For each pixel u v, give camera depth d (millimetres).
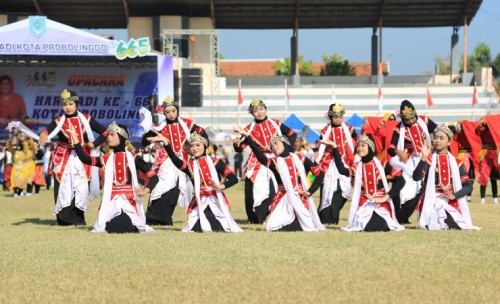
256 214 22219
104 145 28969
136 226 18172
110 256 14281
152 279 12109
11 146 39344
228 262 13555
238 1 70375
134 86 63188
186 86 58531
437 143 18562
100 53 55938
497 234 17359
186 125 22328
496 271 12586
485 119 30312
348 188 21891
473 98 68188
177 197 21891
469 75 74562
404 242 15914
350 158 22219
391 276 12180
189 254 14422
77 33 55719
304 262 13492
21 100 62812
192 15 72312
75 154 21594
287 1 71312
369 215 18234
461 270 12680
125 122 63031
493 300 10547
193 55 72500
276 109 71500
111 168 18359
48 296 11000
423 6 73125
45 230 19516
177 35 70875
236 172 55531
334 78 78562
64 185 21406
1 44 55188
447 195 18656
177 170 21906
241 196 36062
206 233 17828
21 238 17344
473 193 38219
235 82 77938
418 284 11578
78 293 11164
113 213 18234
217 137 37750
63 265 13398
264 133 22656
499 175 30859
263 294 10984
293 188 18281
